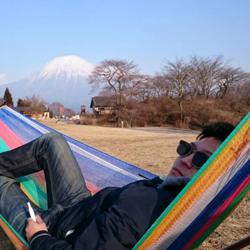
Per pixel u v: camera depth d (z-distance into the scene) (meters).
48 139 3.53
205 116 42.41
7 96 66.19
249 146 1.98
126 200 2.50
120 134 20.72
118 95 51.09
